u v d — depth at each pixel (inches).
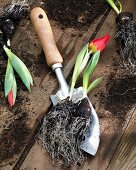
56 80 20.6
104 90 20.3
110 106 19.9
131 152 18.8
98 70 20.9
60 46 21.5
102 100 20.1
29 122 19.6
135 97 20.1
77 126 18.7
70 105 19.0
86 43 21.6
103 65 21.0
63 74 20.8
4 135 19.2
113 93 20.2
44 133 18.9
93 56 19.9
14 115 19.7
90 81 20.6
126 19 21.4
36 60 21.1
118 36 21.5
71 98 19.3
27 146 19.1
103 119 19.6
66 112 18.9
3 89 20.4
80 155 18.7
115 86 20.4
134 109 19.8
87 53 20.2
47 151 18.9
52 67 20.3
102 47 20.6
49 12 22.4
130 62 21.0
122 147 19.0
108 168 18.5
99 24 22.2
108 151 18.9
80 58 20.1
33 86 20.4
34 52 21.3
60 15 22.3
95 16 22.4
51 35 20.6
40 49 21.4
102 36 21.9
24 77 20.1
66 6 22.5
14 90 20.0
